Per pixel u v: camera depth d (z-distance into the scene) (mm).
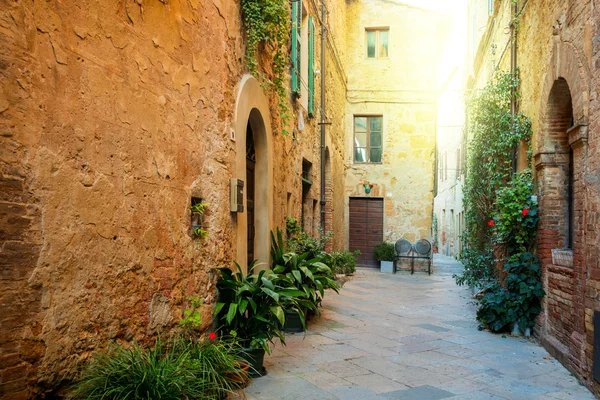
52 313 2684
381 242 16125
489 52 10242
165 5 3805
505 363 5137
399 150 16109
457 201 23344
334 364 4902
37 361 2582
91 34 3021
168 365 3182
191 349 3752
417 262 15336
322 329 6527
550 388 4363
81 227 2910
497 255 8312
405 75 16156
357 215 16328
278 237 6316
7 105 2436
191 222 4164
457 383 4438
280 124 7273
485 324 6805
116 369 2918
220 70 4691
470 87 13812
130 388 2916
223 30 4789
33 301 2568
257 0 5383
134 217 3402
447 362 5121
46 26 2676
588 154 4473
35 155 2598
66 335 2777
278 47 6508
